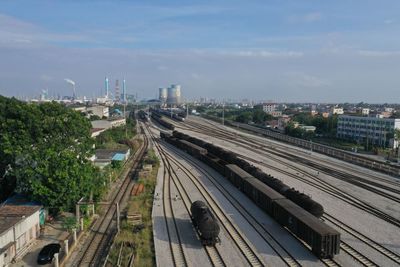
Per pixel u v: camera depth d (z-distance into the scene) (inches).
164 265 1032.2
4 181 1577.3
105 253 1143.0
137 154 3110.2
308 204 1357.0
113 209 1592.0
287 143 3804.1
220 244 1175.0
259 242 1185.4
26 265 1080.8
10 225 1096.2
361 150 3567.9
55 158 1422.2
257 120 6840.6
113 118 5319.9
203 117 7701.8
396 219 1417.3
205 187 1943.9
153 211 1525.6
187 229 1318.9
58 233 1316.4
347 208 1560.0
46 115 1663.4
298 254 1088.8
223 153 2532.0
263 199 1492.4
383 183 2064.5
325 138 4714.6
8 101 1729.8
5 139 1494.8
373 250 1125.1
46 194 1354.6
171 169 2447.1
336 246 1042.1
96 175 1648.6
